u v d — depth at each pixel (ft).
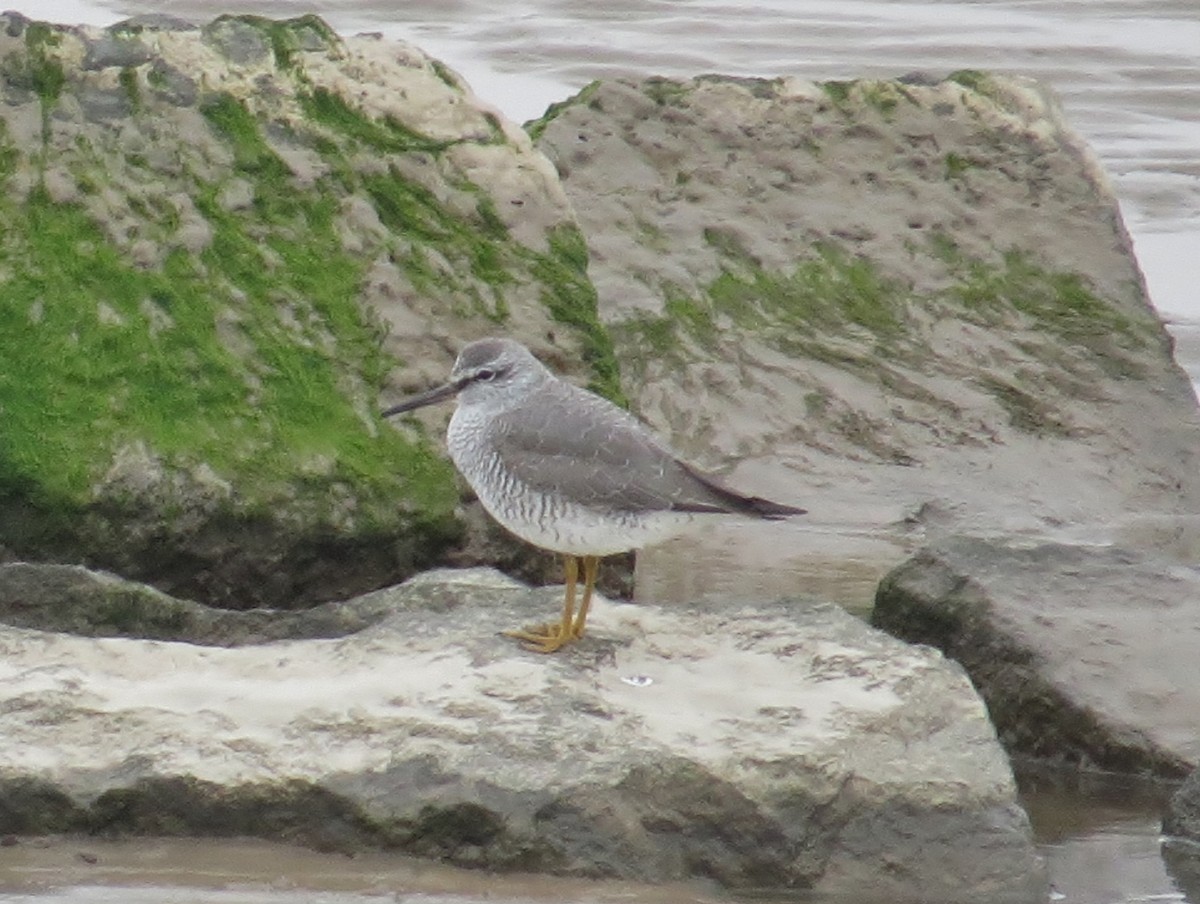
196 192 49.80
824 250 63.16
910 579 45.80
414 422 47.01
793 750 34.81
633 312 60.90
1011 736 42.93
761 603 40.75
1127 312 62.95
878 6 105.50
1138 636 43.60
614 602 40.96
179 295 47.91
